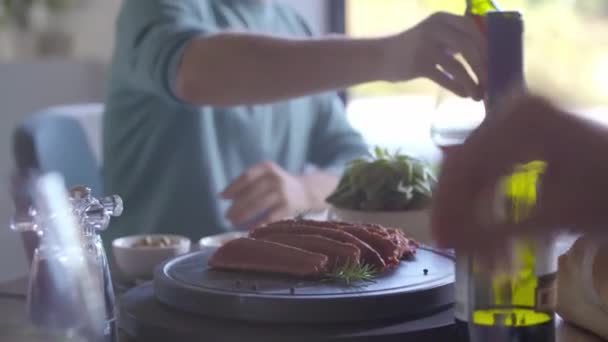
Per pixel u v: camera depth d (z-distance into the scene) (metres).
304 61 1.29
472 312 0.61
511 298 0.60
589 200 0.43
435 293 0.73
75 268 0.60
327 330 0.69
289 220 0.90
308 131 1.95
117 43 1.64
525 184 0.45
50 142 1.61
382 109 2.51
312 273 0.77
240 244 0.83
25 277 0.73
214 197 1.70
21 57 2.94
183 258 0.88
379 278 0.78
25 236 0.68
